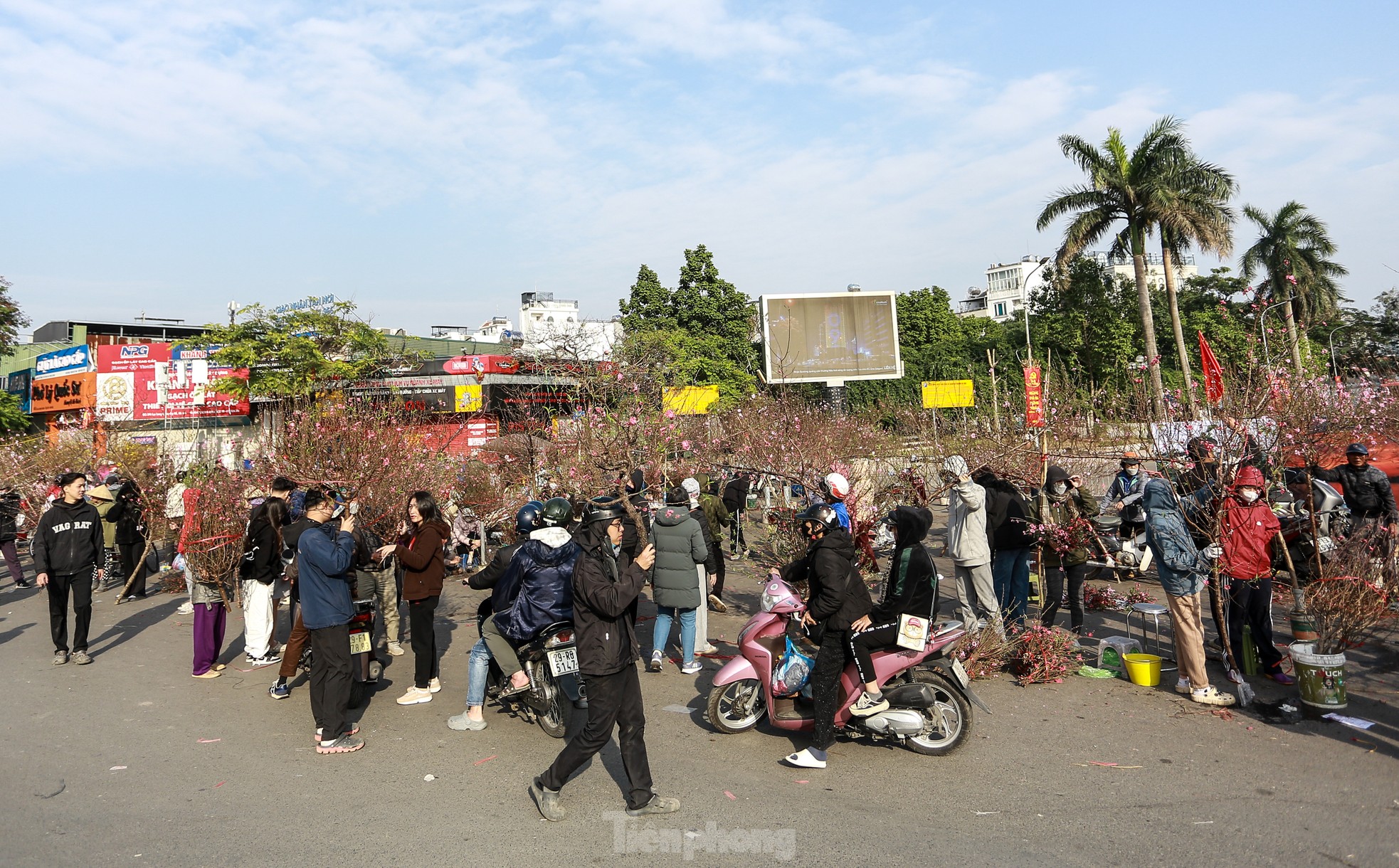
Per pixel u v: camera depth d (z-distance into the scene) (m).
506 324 65.56
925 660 5.57
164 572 13.16
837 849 4.11
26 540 17.89
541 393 15.46
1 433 31.23
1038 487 9.01
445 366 25.45
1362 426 9.04
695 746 5.67
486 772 5.25
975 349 52.94
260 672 7.81
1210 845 4.07
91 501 12.20
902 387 46.44
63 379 32.09
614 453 11.55
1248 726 5.66
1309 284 42.09
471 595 11.27
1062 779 4.90
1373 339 36.12
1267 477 7.84
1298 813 4.38
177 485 12.06
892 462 11.28
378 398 12.69
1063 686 6.70
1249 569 6.41
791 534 9.43
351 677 5.75
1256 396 7.52
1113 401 11.52
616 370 12.86
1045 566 8.01
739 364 39.03
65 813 4.69
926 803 4.63
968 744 5.50
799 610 5.72
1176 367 39.88
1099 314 39.69
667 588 7.48
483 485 13.60
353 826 4.47
